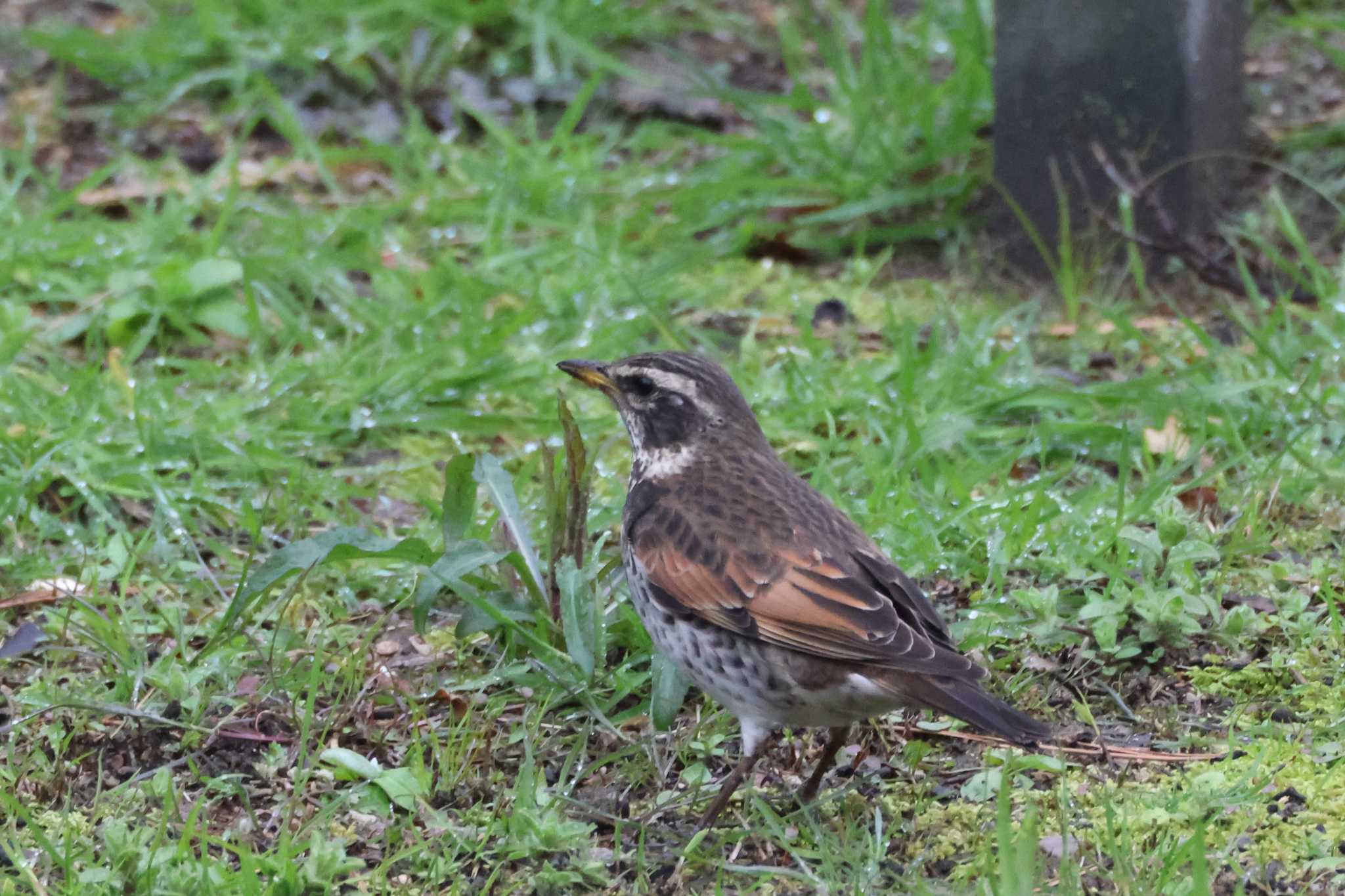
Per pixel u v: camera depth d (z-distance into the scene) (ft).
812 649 25.43
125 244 48.19
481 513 37.86
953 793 27.55
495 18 60.59
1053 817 26.23
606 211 52.21
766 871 25.09
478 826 26.37
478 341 43.78
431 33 60.34
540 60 58.70
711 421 28.73
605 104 58.70
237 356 45.01
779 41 63.00
